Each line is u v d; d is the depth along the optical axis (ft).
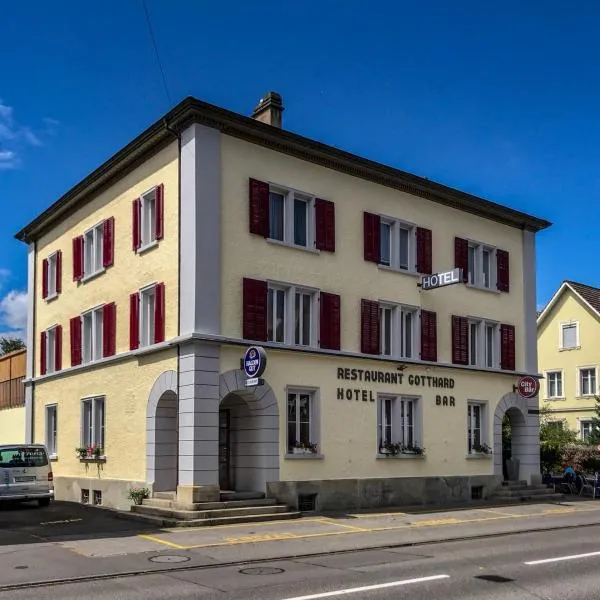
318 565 40.52
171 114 65.57
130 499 67.82
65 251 87.76
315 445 69.46
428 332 80.59
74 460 80.89
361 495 72.08
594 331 148.46
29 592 33.63
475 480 82.48
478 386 85.30
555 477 96.02
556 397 153.38
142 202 71.87
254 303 66.28
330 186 73.97
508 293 90.79
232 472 68.90
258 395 65.92
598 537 53.01
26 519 61.98
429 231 82.23
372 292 76.18
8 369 105.70
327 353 70.90
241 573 38.11
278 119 76.79
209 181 64.80
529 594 32.86
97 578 36.86
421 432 78.48
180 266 65.00
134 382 70.49
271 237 69.67
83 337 82.02
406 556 43.73
